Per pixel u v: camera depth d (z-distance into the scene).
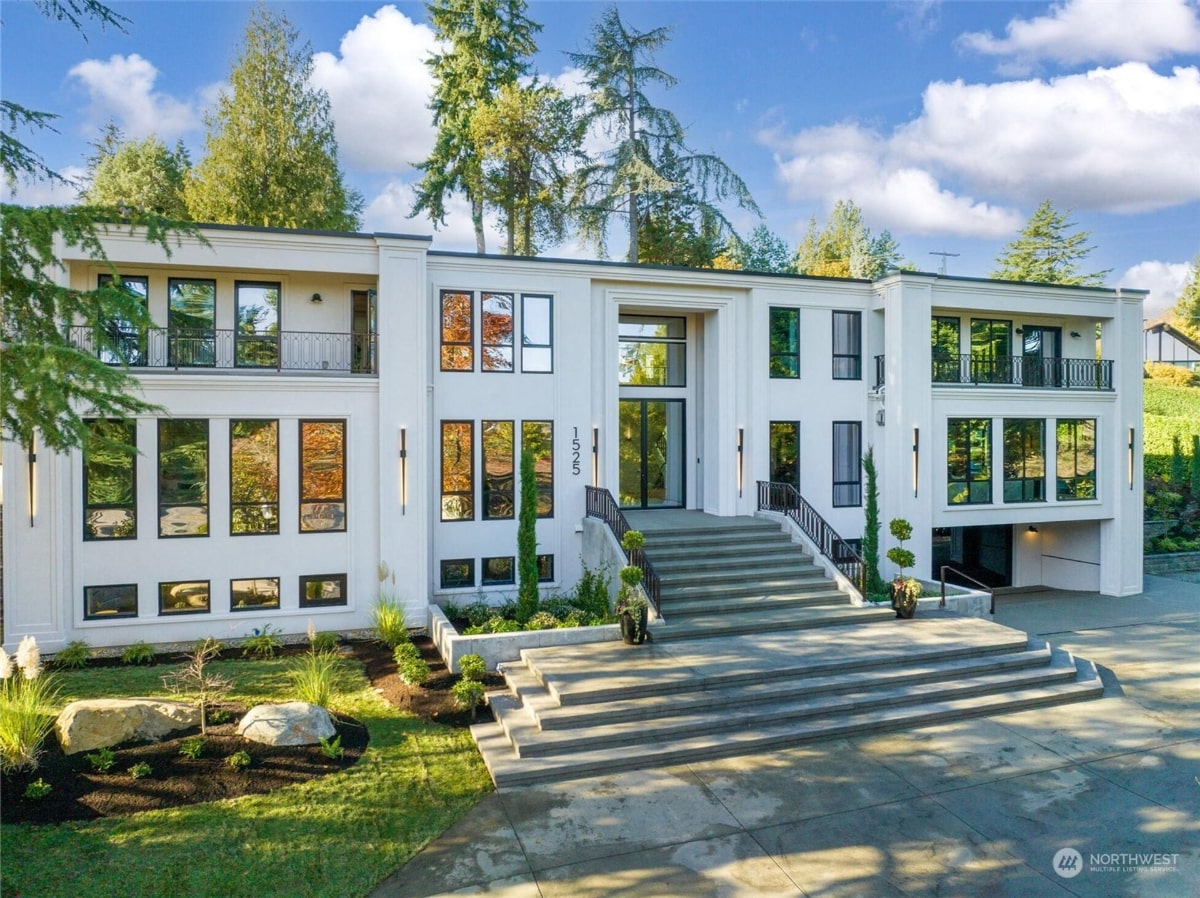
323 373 13.49
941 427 17.64
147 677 11.03
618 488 16.72
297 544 13.40
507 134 24.95
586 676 9.97
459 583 15.07
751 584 13.80
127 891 5.95
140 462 12.58
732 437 17.20
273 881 6.23
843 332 18.12
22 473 11.97
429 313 14.77
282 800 7.37
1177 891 6.16
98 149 26.95
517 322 15.39
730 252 25.73
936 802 7.70
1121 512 19.23
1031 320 19.81
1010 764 8.59
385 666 11.59
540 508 15.56
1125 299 19.25
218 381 12.86
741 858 6.68
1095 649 13.63
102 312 7.21
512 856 6.70
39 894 5.81
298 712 8.62
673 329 18.27
